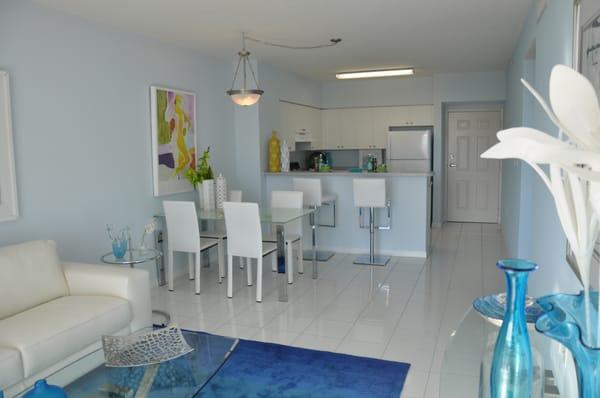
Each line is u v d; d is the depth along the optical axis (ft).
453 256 19.97
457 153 27.94
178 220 15.24
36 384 5.91
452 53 19.39
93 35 13.69
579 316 4.09
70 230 13.06
